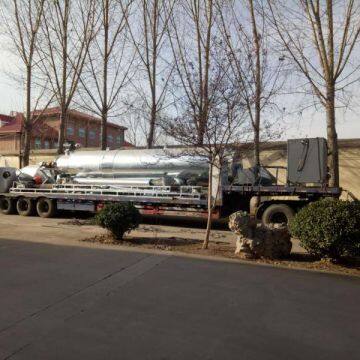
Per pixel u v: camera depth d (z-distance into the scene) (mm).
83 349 4418
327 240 8312
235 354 4379
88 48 23219
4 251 9188
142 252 9320
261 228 9234
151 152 16641
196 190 15125
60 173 18547
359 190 19078
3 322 5094
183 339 4715
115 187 16703
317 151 13836
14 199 19641
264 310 5711
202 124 9867
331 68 14992
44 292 6285
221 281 7070
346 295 6492
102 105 23516
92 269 7676
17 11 23141
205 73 11477
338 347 4609
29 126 24000
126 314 5445
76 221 16281
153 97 21641
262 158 20031
